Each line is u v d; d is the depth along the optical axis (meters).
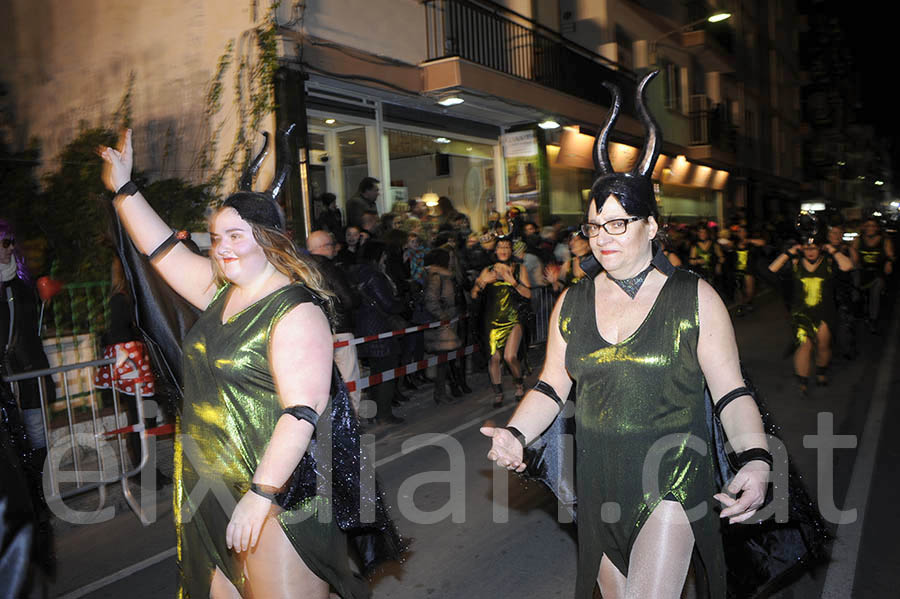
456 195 13.73
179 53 9.84
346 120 10.87
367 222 8.56
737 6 32.06
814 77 49.38
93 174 9.40
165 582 4.09
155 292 2.86
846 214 43.41
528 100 13.32
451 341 7.97
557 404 2.53
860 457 5.90
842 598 3.68
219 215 2.39
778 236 23.19
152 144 10.02
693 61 25.73
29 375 4.84
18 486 2.57
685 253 16.53
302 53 9.49
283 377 2.28
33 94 10.70
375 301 7.23
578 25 18.73
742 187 31.56
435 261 8.01
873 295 12.35
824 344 8.31
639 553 2.26
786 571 2.63
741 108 32.06
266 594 2.35
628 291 2.34
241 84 9.41
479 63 11.88
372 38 10.82
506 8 13.84
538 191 14.90
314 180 10.48
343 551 2.53
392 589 3.90
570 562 4.15
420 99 11.82
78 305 7.73
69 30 10.52
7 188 9.19
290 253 2.44
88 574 4.21
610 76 17.84
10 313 5.07
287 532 2.32
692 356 2.27
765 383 8.73
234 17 9.45
